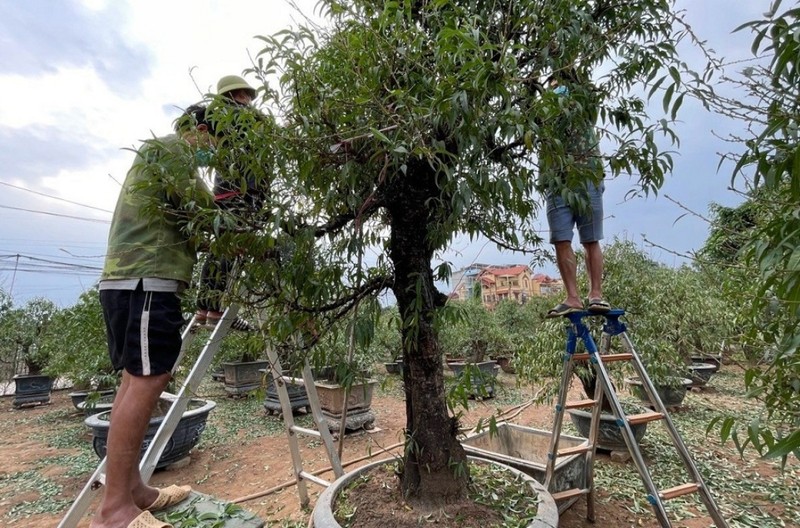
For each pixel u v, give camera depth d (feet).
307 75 5.18
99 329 16.07
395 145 4.51
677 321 14.98
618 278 14.30
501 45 4.48
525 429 11.43
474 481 7.18
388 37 5.16
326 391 17.28
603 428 13.21
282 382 10.25
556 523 5.73
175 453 13.73
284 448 15.67
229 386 23.76
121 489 5.45
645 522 9.71
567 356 8.70
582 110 5.17
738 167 4.19
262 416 19.99
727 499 10.75
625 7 5.99
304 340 6.26
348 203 5.74
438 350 6.84
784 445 3.28
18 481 13.47
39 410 24.13
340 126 5.24
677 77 4.53
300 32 5.19
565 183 5.34
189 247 6.10
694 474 7.39
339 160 5.42
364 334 5.74
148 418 5.67
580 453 9.70
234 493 12.09
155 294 5.77
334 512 6.28
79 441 17.71
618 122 6.11
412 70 5.18
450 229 5.87
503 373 30.94
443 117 4.43
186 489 6.66
